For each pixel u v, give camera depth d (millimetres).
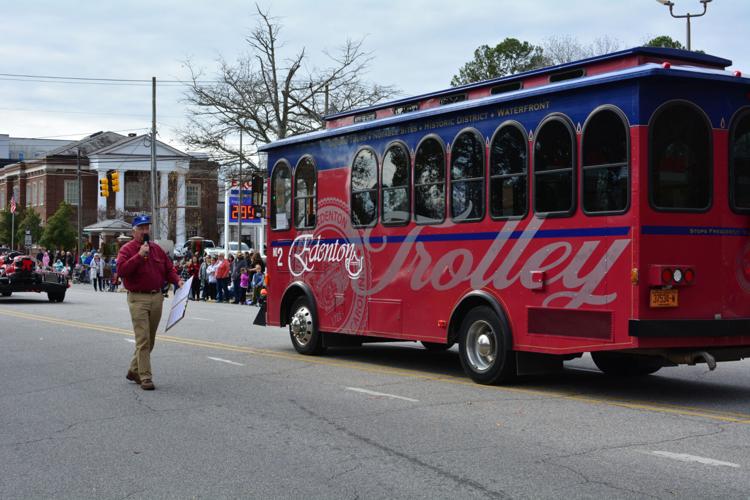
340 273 12805
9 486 6156
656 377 11094
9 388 10469
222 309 26094
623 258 8602
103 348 14672
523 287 9648
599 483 5949
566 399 9297
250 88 39406
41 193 75688
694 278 8664
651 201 8555
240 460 6820
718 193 8875
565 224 9195
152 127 43031
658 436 7391
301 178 13883
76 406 9242
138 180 74062
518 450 6965
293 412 8766
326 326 13156
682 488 5793
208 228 73688
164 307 26172
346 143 12758
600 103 8922
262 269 28797
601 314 8789
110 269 39219
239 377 11242
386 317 11789
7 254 29234
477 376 10305
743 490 5734
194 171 67000
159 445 7371
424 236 11125
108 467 6656
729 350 9008
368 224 12195
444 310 10766
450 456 6816
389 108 12047
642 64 8852
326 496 5805
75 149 77000
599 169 8891
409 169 11422
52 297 28578
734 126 9000
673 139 8719
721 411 8562
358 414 8609
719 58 9383
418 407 8922
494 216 10055
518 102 9812
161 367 12242
